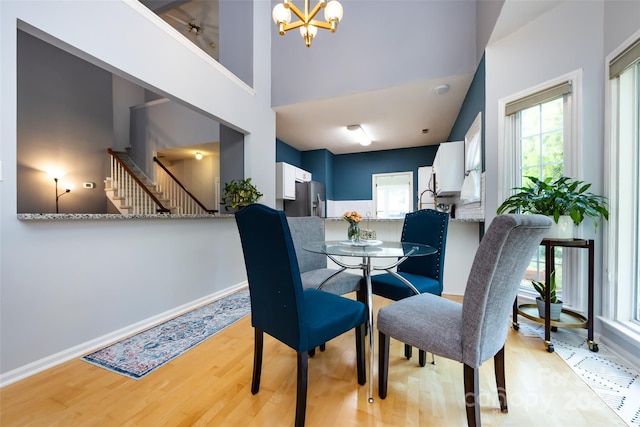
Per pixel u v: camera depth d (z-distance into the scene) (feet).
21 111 14.73
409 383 4.75
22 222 5.00
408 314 4.12
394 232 10.82
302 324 3.60
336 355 5.79
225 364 5.41
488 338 3.44
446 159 12.02
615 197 5.73
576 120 6.31
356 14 11.19
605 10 5.90
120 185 17.22
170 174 18.94
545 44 6.92
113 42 6.51
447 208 14.57
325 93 11.84
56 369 5.23
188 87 8.59
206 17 15.93
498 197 7.98
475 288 3.31
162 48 7.75
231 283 10.59
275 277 3.78
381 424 3.80
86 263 5.99
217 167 21.57
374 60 10.93
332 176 21.45
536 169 7.38
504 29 7.51
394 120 14.46
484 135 8.46
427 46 10.09
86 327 5.95
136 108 19.77
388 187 21.36
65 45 5.70
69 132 16.51
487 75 8.16
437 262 6.34
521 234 3.17
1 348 4.73
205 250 9.36
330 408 4.13
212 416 4.00
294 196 17.19
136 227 7.07
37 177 15.28
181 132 18.25
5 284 4.79
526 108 7.34
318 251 5.34
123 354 5.80
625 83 5.62
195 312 8.30
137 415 4.03
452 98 11.78
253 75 11.79
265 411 4.09
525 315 6.49
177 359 5.59
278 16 6.50
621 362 5.28
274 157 13.24
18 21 4.95
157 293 7.59
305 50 12.25
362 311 4.64
